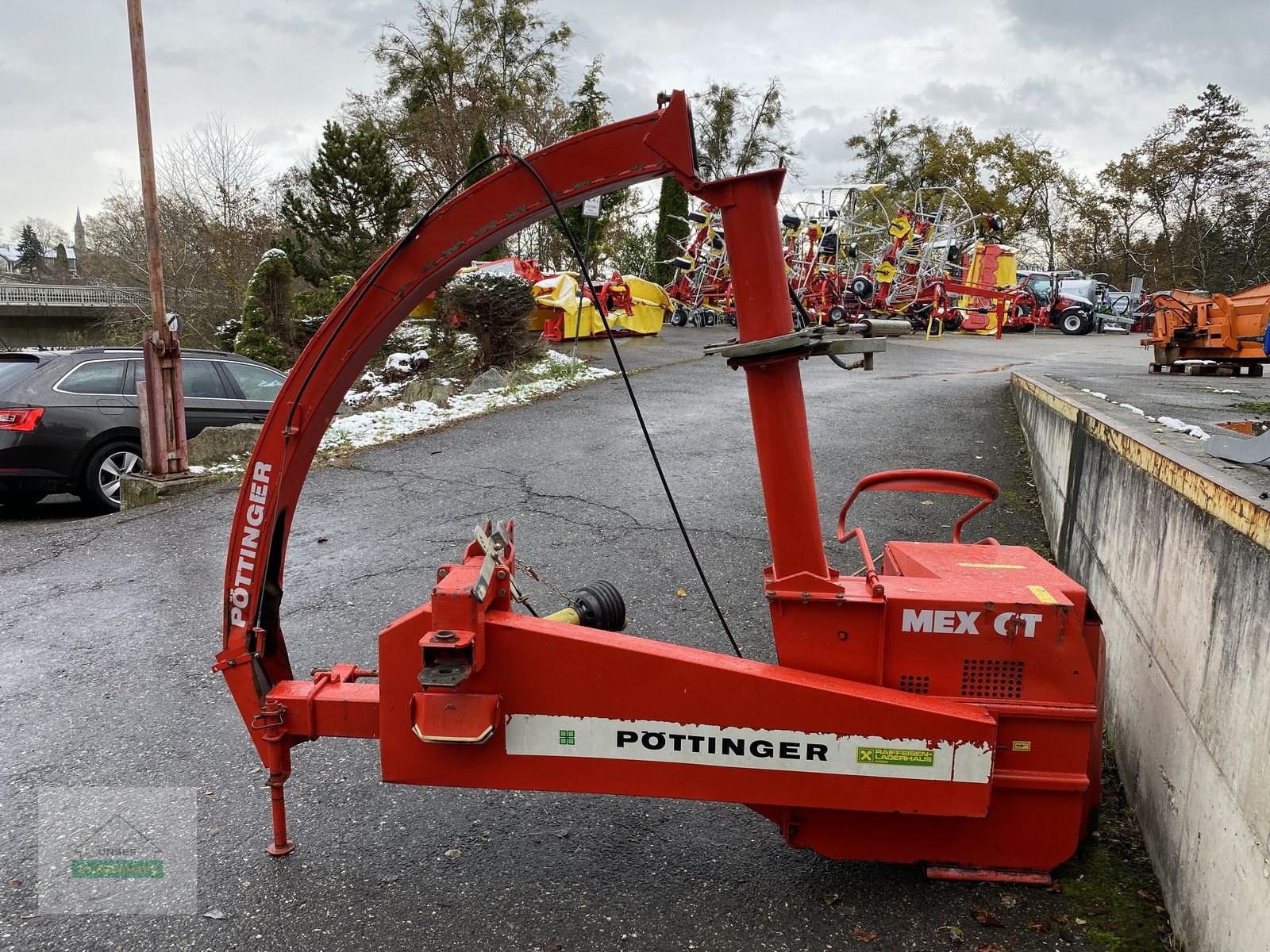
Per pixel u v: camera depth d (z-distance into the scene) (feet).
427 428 33.94
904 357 62.23
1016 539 20.48
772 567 8.91
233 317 79.87
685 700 8.36
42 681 14.44
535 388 41.98
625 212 120.67
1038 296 97.60
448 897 9.15
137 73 25.82
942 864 9.00
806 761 8.30
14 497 27.89
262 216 87.66
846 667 8.57
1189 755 8.48
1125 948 8.18
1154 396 27.09
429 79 121.60
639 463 28.35
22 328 114.21
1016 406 36.22
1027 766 8.46
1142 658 10.68
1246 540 7.43
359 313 9.06
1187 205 151.02
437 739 8.35
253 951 8.38
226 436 30.09
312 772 11.71
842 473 26.45
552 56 125.80
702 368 51.75
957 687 8.45
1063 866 9.41
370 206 78.18
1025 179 155.74
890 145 161.99
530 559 19.69
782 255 8.11
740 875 9.47
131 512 25.03
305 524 22.65
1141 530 11.30
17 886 9.39
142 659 15.28
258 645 9.57
